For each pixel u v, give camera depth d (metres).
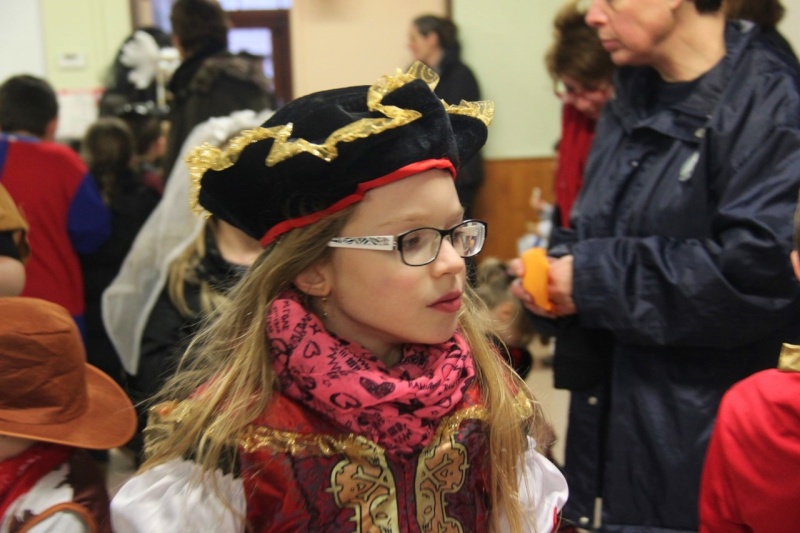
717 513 1.18
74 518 1.14
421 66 0.97
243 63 2.71
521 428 1.05
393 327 0.91
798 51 2.98
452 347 0.99
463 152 0.99
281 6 5.33
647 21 1.44
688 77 1.46
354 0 5.04
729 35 1.47
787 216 1.31
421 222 0.89
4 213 1.42
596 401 1.54
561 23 1.93
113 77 4.00
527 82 4.88
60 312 1.24
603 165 1.56
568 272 1.44
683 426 1.41
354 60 5.11
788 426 1.08
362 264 0.90
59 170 2.59
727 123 1.38
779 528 1.10
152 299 1.89
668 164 1.45
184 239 1.95
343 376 0.89
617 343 1.48
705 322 1.34
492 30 4.86
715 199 1.40
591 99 1.88
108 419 1.28
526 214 4.95
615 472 1.46
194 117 2.66
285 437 0.91
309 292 0.94
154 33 4.07
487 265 2.32
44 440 1.17
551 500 1.10
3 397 1.16
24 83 2.77
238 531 0.90
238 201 0.96
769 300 1.32
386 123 0.85
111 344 2.74
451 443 0.96
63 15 5.09
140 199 2.77
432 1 4.99
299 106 0.92
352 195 0.89
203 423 0.93
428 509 0.94
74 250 2.67
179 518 0.90
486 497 1.03
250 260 1.78
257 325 0.95
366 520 0.90
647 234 1.45
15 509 1.13
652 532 1.44
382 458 0.91
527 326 2.05
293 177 0.89
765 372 1.17
